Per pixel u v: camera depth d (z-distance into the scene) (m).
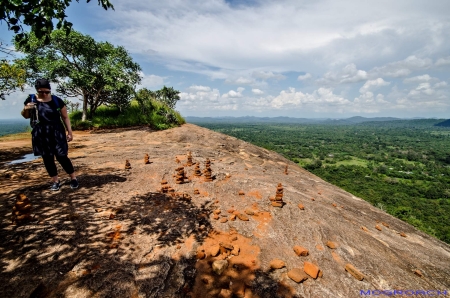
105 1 3.37
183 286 2.08
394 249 3.19
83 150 6.76
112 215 2.94
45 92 3.21
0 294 1.79
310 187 5.43
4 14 2.68
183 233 2.78
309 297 2.08
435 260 3.19
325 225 3.29
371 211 4.86
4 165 5.00
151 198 3.56
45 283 1.93
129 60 13.34
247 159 7.82
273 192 4.15
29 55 11.30
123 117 13.11
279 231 3.00
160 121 12.38
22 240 2.36
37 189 3.55
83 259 2.22
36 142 3.25
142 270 2.19
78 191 3.57
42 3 2.80
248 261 2.45
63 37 10.96
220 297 2.01
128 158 5.86
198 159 6.20
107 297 1.89
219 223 3.06
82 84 11.51
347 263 2.61
